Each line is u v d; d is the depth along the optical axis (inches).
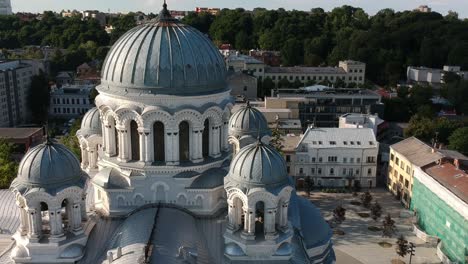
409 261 3762.3
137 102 2202.3
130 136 2282.2
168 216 2174.0
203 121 2278.5
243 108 3078.2
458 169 4271.7
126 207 2292.1
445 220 3937.0
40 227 2038.6
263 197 2001.7
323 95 7431.1
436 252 3961.6
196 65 2222.0
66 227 2171.5
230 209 2081.7
